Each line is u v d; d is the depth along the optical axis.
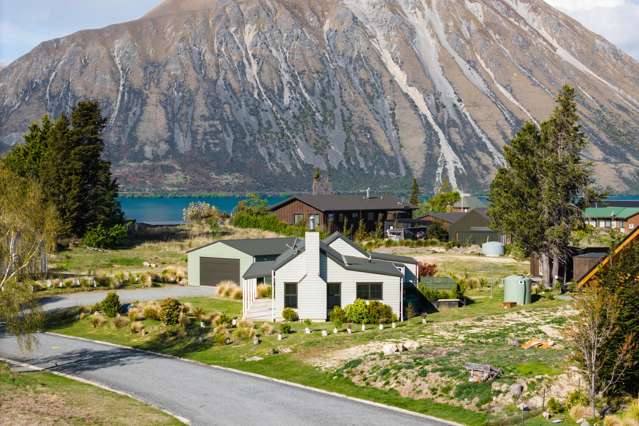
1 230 33.81
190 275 64.62
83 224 89.19
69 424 24.53
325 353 36.50
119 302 49.62
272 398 29.25
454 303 51.88
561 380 28.89
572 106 60.47
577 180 60.16
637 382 27.95
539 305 51.09
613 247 29.08
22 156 97.00
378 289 47.47
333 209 104.31
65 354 38.09
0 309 33.25
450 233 105.69
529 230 60.44
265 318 47.19
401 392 29.44
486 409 26.97
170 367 35.06
